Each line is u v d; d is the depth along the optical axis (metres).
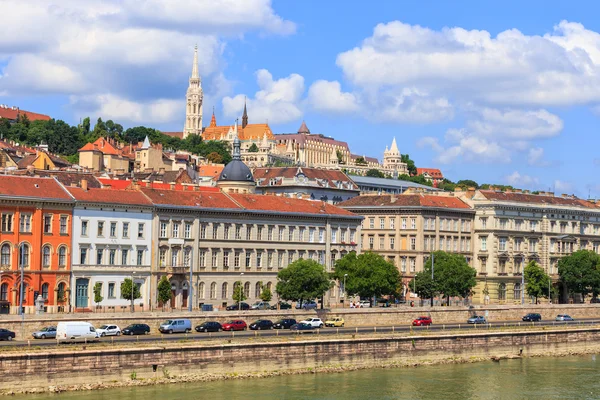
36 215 175.00
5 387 114.31
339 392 130.50
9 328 141.00
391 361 152.88
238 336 144.50
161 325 153.00
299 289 194.75
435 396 132.25
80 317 147.75
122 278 187.12
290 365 140.88
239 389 128.38
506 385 142.12
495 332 168.25
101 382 122.50
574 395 136.12
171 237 195.00
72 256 180.00
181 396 121.50
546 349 175.25
